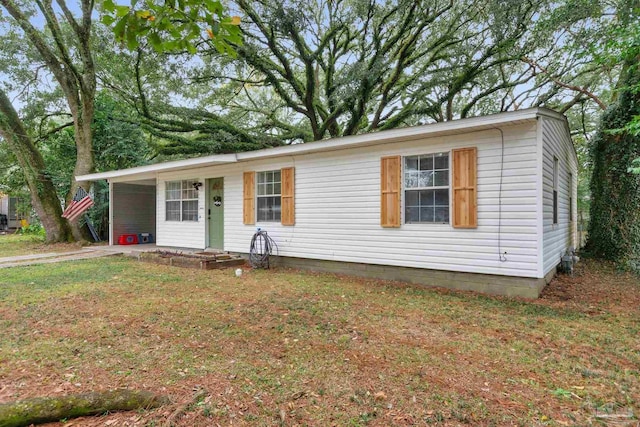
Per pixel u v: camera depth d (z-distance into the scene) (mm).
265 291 5719
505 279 5492
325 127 13531
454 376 2814
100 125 13672
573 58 9422
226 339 3600
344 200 7188
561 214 7559
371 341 3562
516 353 3273
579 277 6840
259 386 2635
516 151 5316
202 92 15305
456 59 11727
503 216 5441
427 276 6238
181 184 10547
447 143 5918
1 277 6766
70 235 13320
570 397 2498
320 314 4453
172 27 2426
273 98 18672
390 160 6531
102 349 3322
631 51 6125
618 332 3840
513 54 10641
